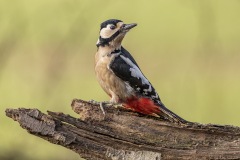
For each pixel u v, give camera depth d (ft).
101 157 25.95
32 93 51.42
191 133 26.40
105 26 30.45
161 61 71.31
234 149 26.03
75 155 48.91
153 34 76.95
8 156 47.47
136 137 26.40
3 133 49.85
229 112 61.21
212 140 26.27
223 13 73.72
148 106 29.25
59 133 25.55
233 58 69.31
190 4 47.70
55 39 56.03
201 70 60.23
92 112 26.84
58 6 48.91
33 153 48.21
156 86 61.16
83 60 66.39
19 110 25.46
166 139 26.35
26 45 61.77
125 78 29.76
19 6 49.60
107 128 26.58
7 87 59.88
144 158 25.82
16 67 61.93
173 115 27.68
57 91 50.47
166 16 78.07
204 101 55.67
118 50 30.48
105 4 49.98
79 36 49.11
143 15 77.71
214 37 47.83
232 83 65.41
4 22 49.80
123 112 26.91
